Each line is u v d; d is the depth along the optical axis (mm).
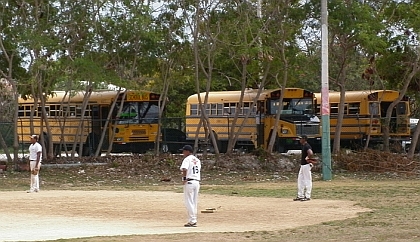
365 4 62500
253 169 60531
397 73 66812
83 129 66812
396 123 71812
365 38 59000
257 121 68562
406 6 61906
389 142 70250
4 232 29719
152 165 59656
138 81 65562
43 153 62562
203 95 73625
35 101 61625
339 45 64688
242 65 65375
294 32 61844
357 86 95625
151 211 36844
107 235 28219
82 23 59156
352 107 72438
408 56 63562
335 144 64812
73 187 51031
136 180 55688
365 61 67250
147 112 69188
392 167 59750
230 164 60500
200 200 41469
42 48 57594
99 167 59094
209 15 61344
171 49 63062
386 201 39844
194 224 31203
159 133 66125
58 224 32219
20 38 56875
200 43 61844
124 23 59344
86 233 29156
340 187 48375
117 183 53969
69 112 69062
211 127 67312
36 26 57969
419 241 25031
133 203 40250
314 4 60531
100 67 59375
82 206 38906
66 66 57750
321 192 45125
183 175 31297
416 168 59844
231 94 71250
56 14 58906
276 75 64875
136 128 68625
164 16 62031
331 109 74125
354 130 72125
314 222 31781
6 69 61750
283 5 61438
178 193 46094
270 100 68188
